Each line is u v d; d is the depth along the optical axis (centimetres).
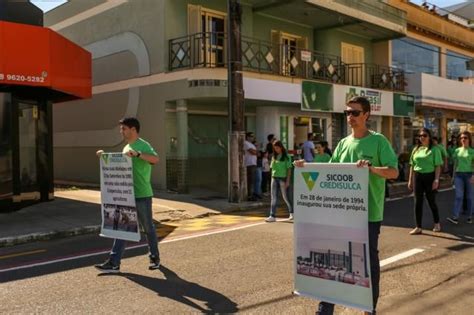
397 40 2509
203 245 834
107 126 1855
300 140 1981
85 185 1862
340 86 1930
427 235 896
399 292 570
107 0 1833
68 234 975
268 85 1647
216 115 1781
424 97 2406
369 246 425
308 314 500
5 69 1061
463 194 1042
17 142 1202
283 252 771
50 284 618
